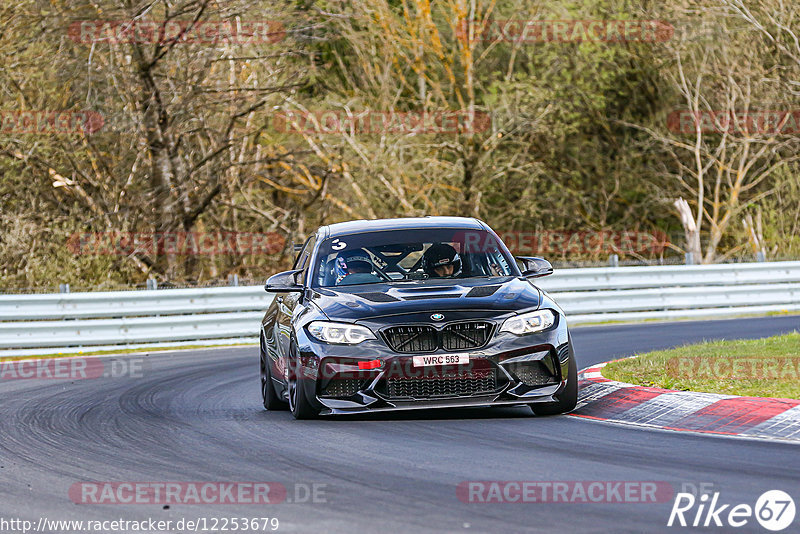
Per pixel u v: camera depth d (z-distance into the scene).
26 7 80.19
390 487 19.23
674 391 28.00
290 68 90.25
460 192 105.75
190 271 83.81
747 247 112.50
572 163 117.25
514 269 30.16
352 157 100.94
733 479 18.83
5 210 84.00
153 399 35.91
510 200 113.44
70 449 25.75
